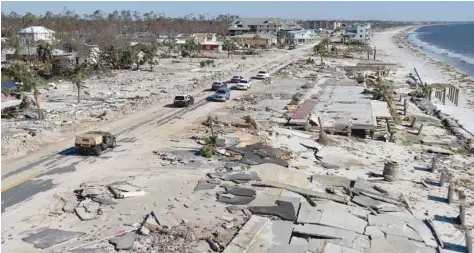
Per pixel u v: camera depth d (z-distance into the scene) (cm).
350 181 3061
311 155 3681
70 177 2967
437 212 2705
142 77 7844
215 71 8806
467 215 2681
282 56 12294
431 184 3175
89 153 3409
